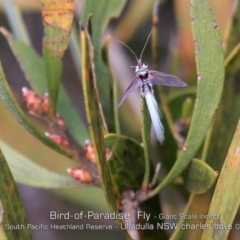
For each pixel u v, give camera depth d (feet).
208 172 0.86
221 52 0.84
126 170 0.89
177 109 1.02
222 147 0.93
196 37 0.83
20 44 0.99
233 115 0.93
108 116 0.92
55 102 0.91
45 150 1.08
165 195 1.08
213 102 0.84
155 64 0.99
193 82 1.07
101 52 0.92
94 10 0.93
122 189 0.89
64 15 0.87
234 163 0.83
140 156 0.88
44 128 1.11
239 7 0.97
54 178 0.94
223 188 0.83
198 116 0.84
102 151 0.81
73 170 0.92
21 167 0.94
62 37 0.87
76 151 0.90
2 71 0.82
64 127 0.93
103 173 0.81
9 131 1.07
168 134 0.99
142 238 0.91
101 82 0.92
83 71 0.78
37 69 0.99
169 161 0.99
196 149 0.85
